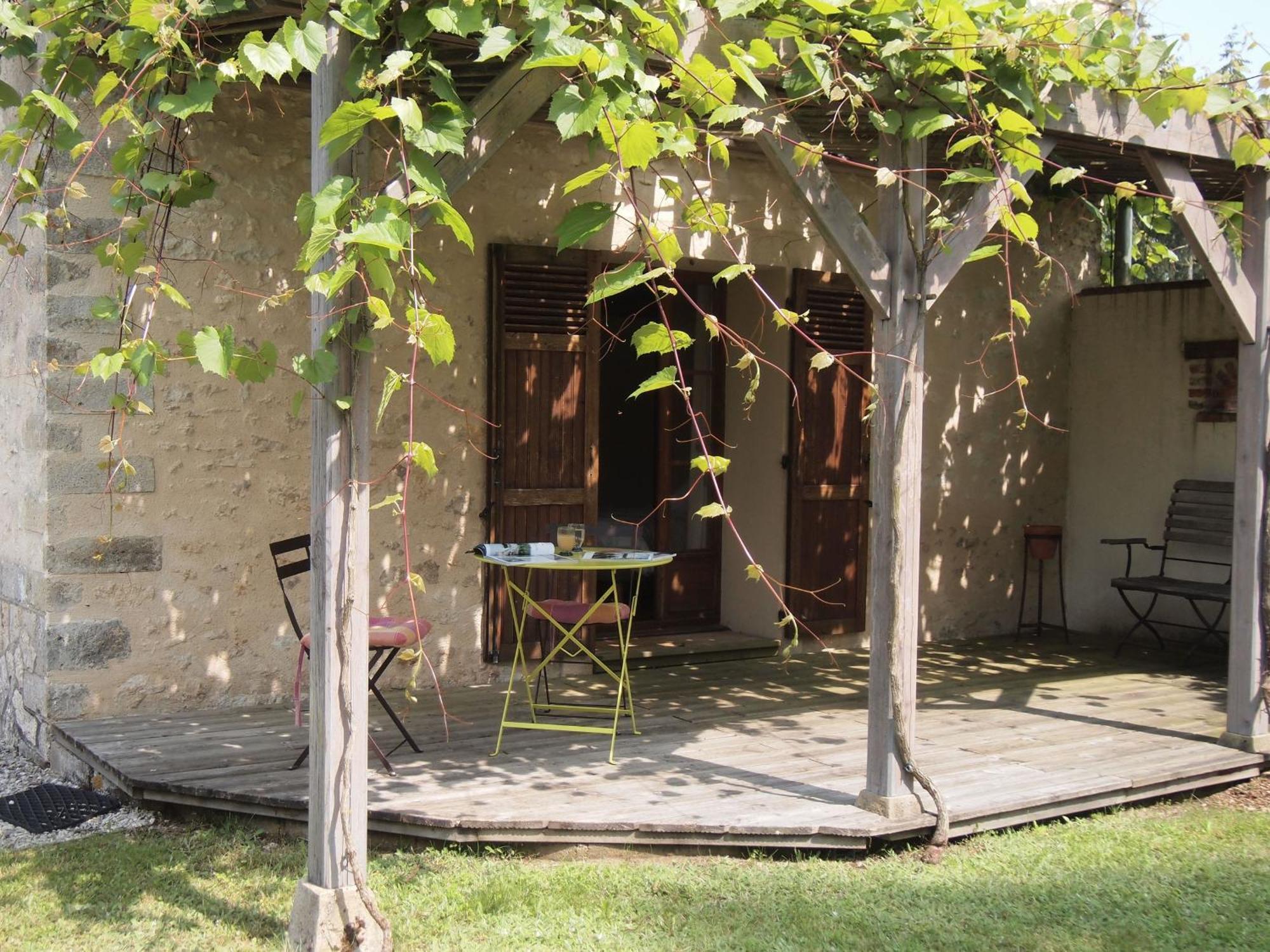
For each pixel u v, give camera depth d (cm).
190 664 570
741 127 435
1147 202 575
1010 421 859
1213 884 414
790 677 691
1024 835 456
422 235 621
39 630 551
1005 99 429
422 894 387
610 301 755
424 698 614
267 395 586
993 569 857
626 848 423
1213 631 745
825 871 412
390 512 621
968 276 832
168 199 400
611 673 537
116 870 416
